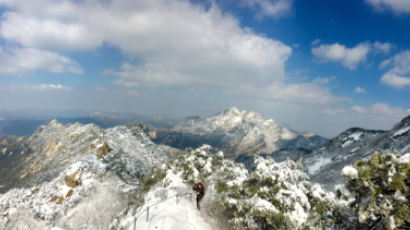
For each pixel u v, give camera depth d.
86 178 29.23
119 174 35.34
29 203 26.77
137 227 11.91
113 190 26.66
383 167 6.40
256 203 11.65
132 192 27.25
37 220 23.11
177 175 19.88
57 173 52.59
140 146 53.91
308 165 60.03
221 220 13.69
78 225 18.78
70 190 27.80
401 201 5.87
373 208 6.20
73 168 30.83
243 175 18.03
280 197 11.83
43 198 28.64
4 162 132.12
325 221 8.22
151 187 20.88
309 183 14.38
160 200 15.70
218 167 20.03
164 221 11.88
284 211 11.32
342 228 7.87
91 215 19.77
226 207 13.47
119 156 41.94
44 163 83.88
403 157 6.19
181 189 17.39
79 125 104.88
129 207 18.52
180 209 13.93
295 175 14.66
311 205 11.14
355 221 7.61
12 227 21.58
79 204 24.39
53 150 91.94
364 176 6.41
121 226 13.12
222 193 14.05
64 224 20.28
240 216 13.16
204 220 13.39
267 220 11.08
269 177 12.80
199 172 19.69
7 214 23.58
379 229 6.48
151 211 13.73
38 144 137.38
